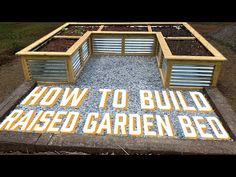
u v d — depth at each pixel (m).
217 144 3.79
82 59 7.07
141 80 6.38
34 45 6.39
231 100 5.55
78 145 3.83
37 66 5.95
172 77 5.70
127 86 6.03
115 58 8.11
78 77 6.58
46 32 12.41
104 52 8.34
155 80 6.37
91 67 7.32
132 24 9.31
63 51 6.20
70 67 5.86
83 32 8.31
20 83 6.66
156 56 8.01
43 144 3.86
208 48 6.06
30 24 14.77
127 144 3.82
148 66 7.39
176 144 3.80
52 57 5.75
